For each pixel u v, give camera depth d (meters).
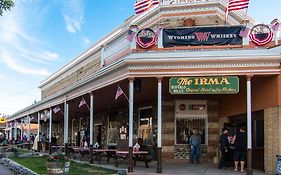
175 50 16.75
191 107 20.98
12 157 25.47
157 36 17.11
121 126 27.92
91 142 20.16
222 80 15.66
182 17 21.14
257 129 17.22
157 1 22.12
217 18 20.92
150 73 16.11
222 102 20.36
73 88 23.83
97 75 19.52
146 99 22.81
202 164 19.08
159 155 15.44
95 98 23.83
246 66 15.55
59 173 13.51
